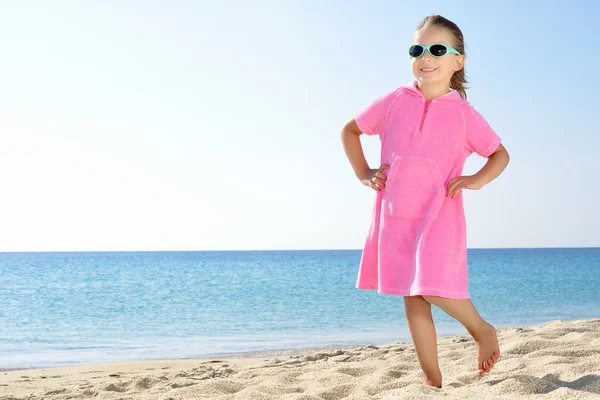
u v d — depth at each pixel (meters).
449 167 2.87
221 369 5.65
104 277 37.72
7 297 22.31
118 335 11.60
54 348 9.84
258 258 104.00
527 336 4.84
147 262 77.56
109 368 6.69
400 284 2.81
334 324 12.58
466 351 4.36
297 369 4.29
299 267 57.00
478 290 23.45
